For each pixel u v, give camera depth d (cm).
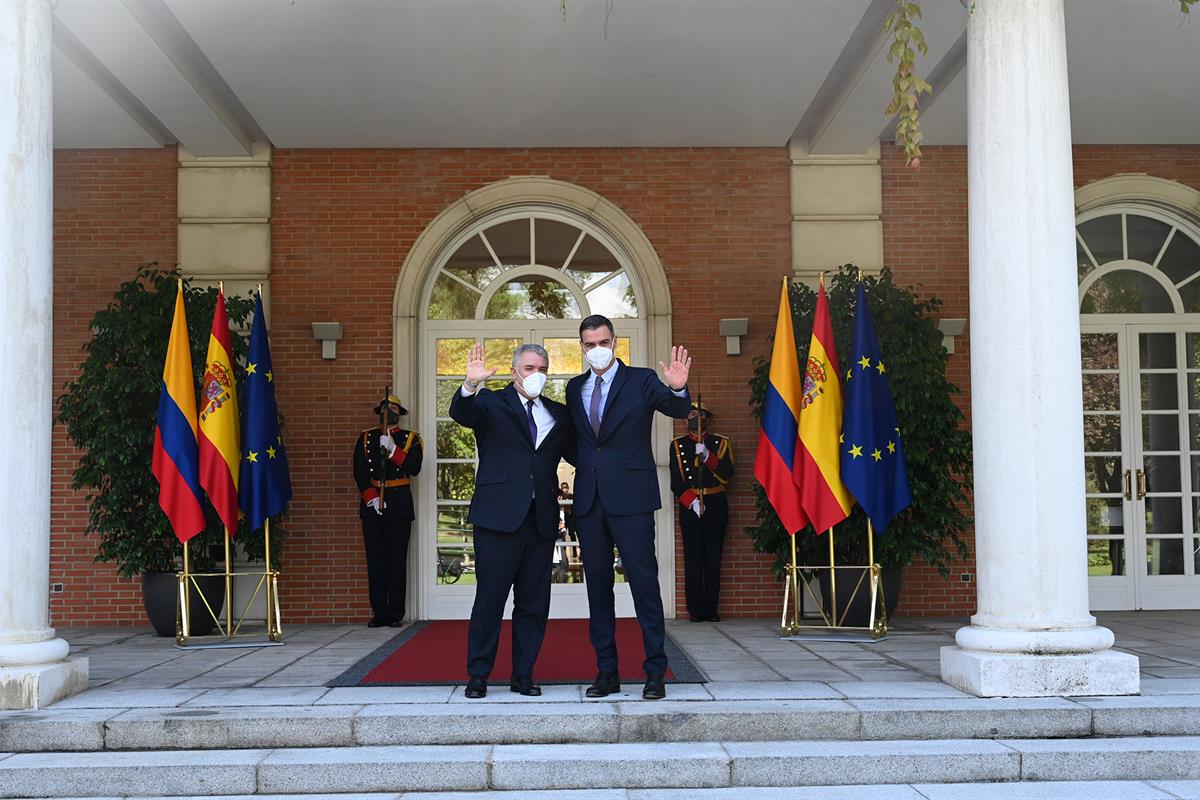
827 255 935
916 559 927
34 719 477
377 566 871
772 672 597
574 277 959
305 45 742
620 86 820
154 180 924
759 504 828
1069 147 552
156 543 812
